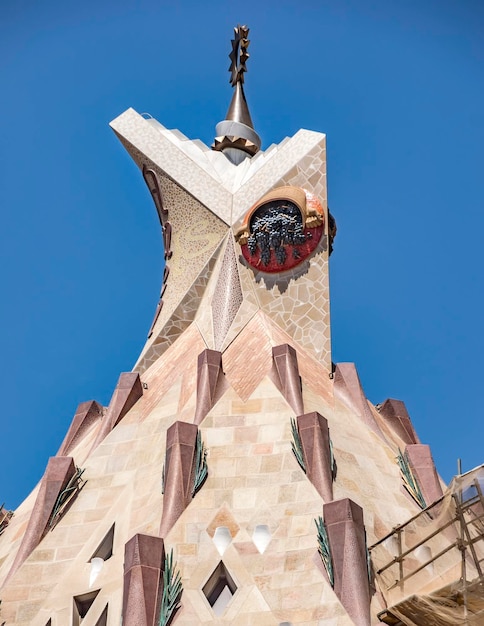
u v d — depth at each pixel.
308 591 29.42
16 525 37.25
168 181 46.88
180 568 30.44
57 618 31.28
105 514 35.19
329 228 46.25
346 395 40.19
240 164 49.34
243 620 28.97
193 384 39.16
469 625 25.47
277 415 35.88
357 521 30.52
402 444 41.25
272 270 43.78
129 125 48.53
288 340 41.88
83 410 42.50
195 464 33.78
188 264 46.16
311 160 46.22
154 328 45.72
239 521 32.09
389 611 27.67
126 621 28.47
